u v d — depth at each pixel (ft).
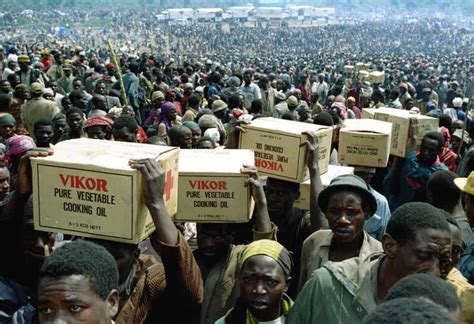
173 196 13.28
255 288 11.98
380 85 94.07
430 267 10.77
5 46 155.74
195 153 15.57
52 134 27.17
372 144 22.16
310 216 17.33
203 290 14.42
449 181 18.97
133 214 11.80
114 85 53.21
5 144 26.00
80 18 516.73
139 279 12.98
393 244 11.05
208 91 58.34
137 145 13.26
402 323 6.74
